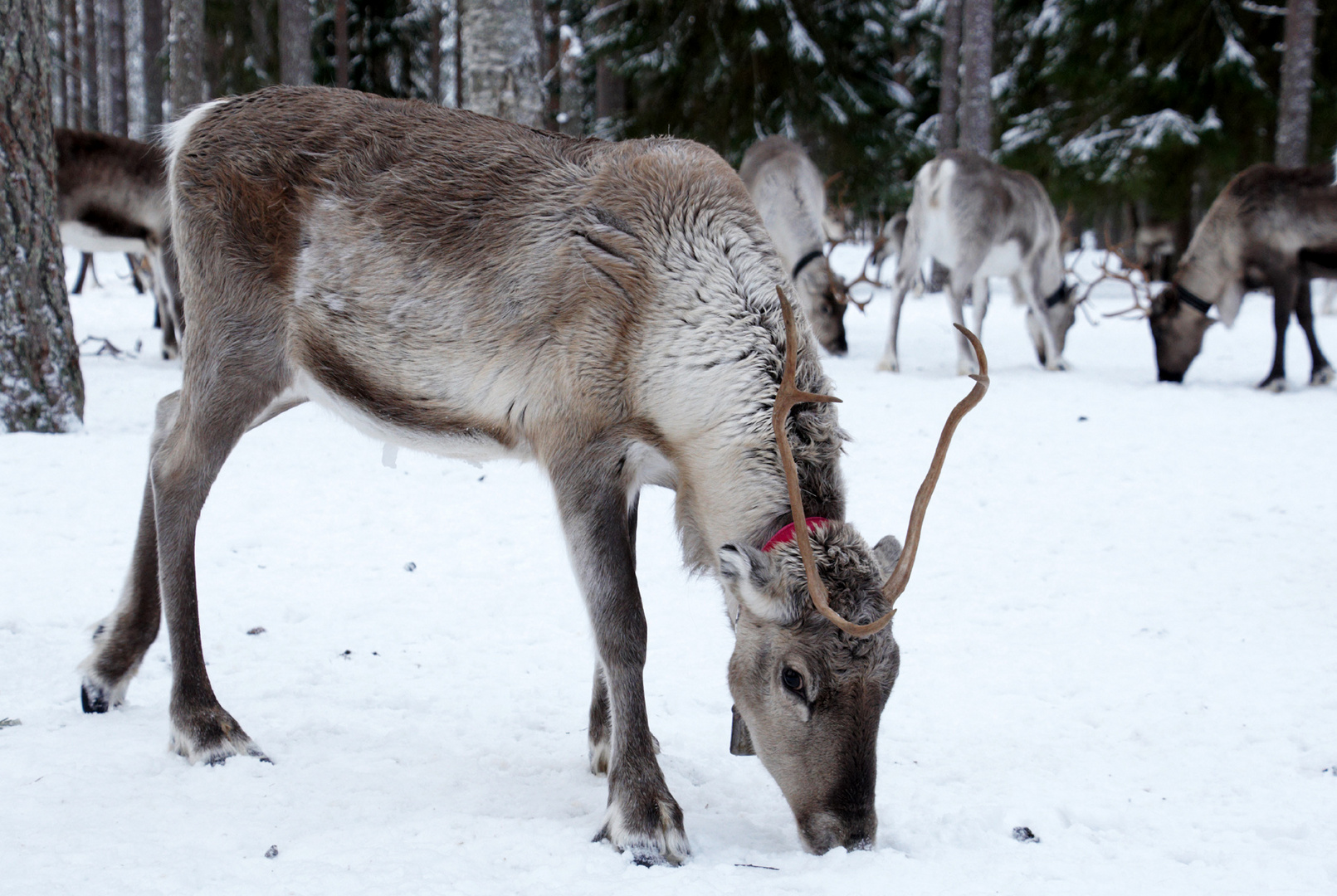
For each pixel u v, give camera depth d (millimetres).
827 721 2885
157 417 3969
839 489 3316
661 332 3283
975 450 8312
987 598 5484
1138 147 21922
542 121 11008
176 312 9789
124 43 30734
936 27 29703
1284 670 4520
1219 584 5648
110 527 5844
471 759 3604
